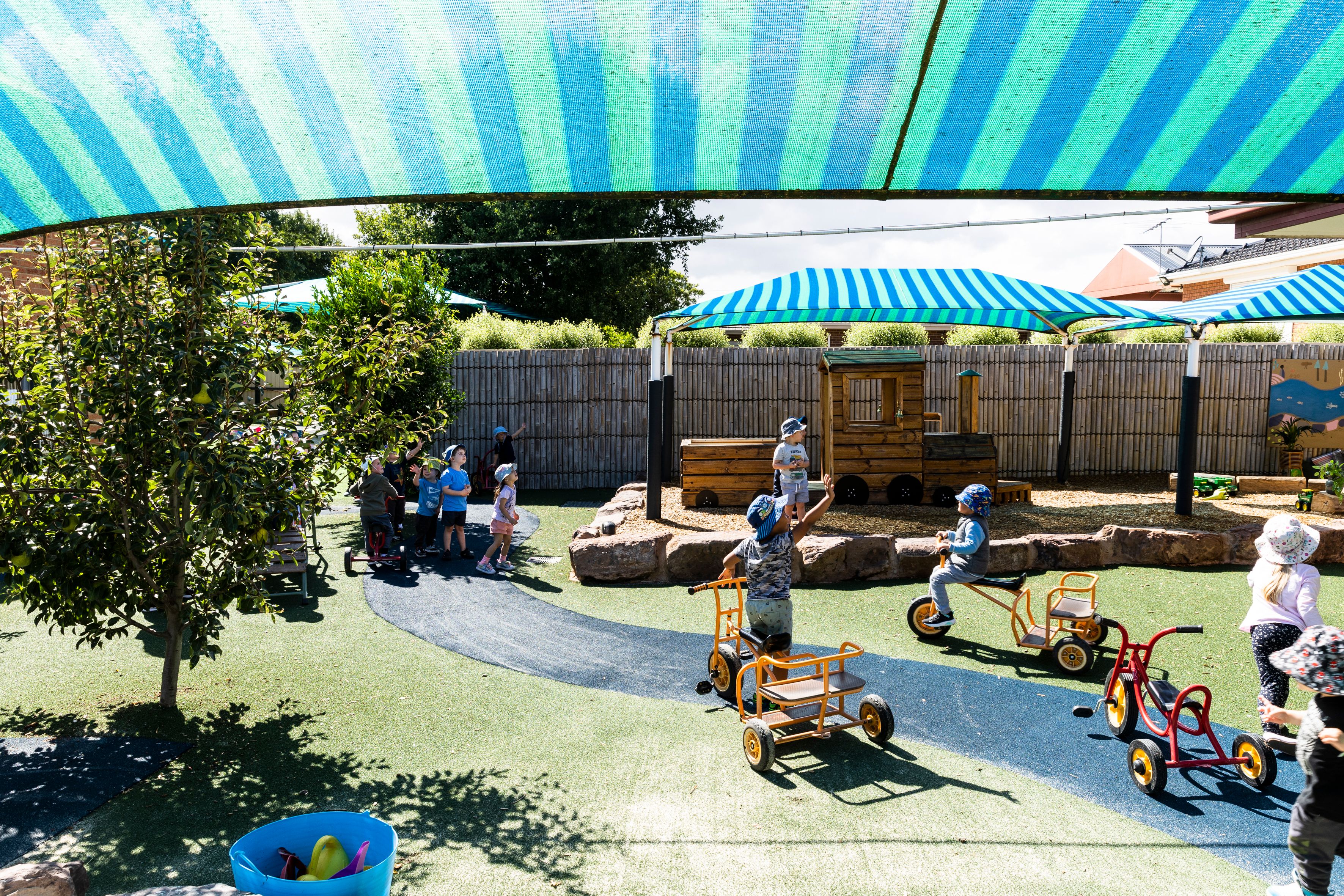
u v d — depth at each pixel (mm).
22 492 5781
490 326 19688
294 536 9672
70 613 6043
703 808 5141
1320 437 16875
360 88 3027
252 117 3160
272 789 5371
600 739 6145
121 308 5828
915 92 3049
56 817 4949
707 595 10055
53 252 5930
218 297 6180
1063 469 16625
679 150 3420
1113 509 13328
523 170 3576
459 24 2703
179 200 3732
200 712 6586
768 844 4723
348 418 6680
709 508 13711
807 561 10477
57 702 6734
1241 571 10594
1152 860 4551
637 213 30266
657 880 4371
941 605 8250
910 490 14047
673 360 16688
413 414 14703
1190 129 3197
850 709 6676
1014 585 8023
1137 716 5957
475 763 5754
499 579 10820
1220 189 3551
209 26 2684
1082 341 20203
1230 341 18797
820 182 3625
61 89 2951
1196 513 12781
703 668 7641
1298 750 3855
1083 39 2760
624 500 14453
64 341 5922
